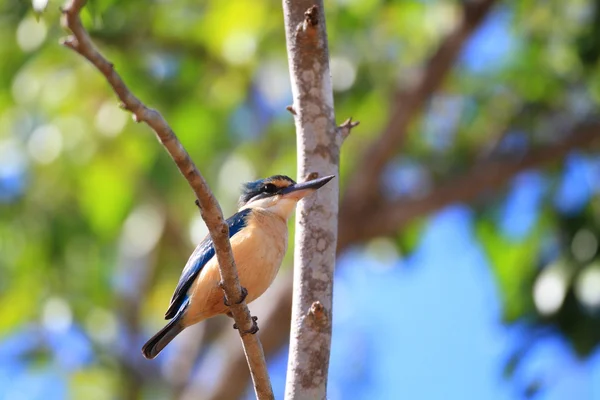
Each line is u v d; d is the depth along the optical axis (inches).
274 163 518.9
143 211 593.3
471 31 505.7
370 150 515.8
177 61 508.4
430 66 505.0
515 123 527.8
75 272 555.2
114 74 179.0
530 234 477.1
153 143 511.2
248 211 305.1
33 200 544.1
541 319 426.0
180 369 637.9
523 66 512.7
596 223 453.7
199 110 521.0
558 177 508.4
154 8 493.7
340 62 499.8
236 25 485.4
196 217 518.3
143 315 637.3
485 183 518.9
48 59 494.6
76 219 542.0
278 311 509.4
